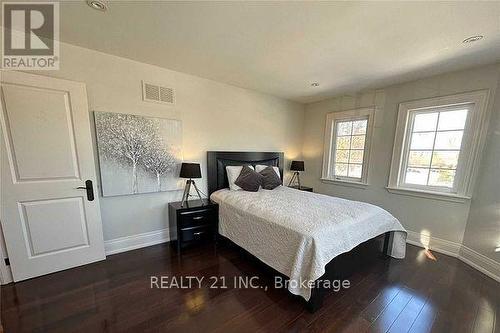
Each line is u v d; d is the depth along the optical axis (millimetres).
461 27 1658
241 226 2385
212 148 3217
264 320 1567
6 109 1791
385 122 3176
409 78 2807
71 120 2076
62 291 1846
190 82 2887
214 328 1488
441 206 2664
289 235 1795
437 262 2430
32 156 1918
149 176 2646
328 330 1487
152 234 2795
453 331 1492
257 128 3744
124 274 2117
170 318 1569
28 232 1963
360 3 1425
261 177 3264
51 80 1938
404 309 1699
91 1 1446
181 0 1430
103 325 1496
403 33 1772
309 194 2982
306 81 3053
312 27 1728
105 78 2287
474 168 2400
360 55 2201
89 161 2193
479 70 2342
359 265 2082
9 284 1915
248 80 3078
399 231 2453
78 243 2213
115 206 2502
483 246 2271
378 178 3291
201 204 2775
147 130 2576
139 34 1879
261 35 1864
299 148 4523
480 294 1882
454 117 2576
